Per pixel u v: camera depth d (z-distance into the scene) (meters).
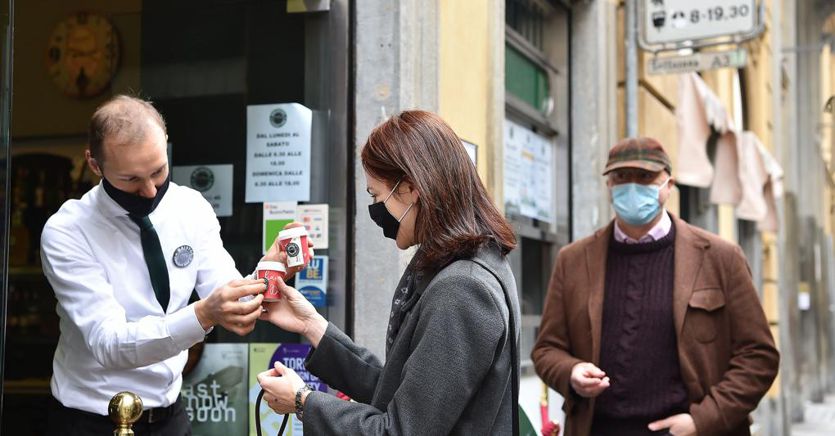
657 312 3.36
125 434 1.93
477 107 4.27
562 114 6.05
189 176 3.73
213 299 2.17
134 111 2.32
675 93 7.68
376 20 3.59
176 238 2.51
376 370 2.21
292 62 3.67
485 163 4.34
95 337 2.28
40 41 4.25
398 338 1.92
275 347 3.50
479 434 1.86
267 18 3.71
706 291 3.34
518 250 5.35
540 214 5.74
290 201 3.60
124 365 2.26
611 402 3.36
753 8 5.80
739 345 3.34
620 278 3.48
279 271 2.23
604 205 6.16
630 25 5.97
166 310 2.48
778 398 12.05
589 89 6.05
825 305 23.14
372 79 3.58
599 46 6.09
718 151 7.91
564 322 3.61
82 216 2.39
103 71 4.15
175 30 3.87
